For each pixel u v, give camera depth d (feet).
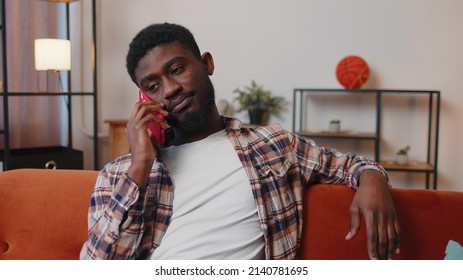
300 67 10.78
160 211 3.70
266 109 10.67
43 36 10.36
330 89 9.75
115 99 11.89
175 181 3.76
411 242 3.78
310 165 4.03
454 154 10.16
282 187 3.86
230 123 4.09
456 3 9.86
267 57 10.94
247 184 3.71
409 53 10.18
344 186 3.98
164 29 3.81
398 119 10.41
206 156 3.84
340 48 10.52
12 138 9.98
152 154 3.48
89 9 11.42
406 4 10.09
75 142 11.53
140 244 3.61
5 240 4.12
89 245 3.47
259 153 3.94
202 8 11.20
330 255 3.91
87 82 11.55
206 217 3.59
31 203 4.16
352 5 10.37
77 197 4.12
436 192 3.84
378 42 10.31
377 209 3.34
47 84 10.46
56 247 4.09
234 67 11.15
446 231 3.74
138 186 3.41
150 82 3.78
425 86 10.17
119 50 11.73
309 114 10.83
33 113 10.38
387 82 10.35
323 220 3.94
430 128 9.98
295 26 10.72
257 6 10.89
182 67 3.73
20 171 4.36
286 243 3.78
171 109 3.73
